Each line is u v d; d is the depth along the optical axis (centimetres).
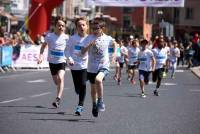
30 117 1251
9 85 2133
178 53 3069
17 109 1391
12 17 4656
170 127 1166
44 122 1182
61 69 1434
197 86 2427
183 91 2134
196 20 8981
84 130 1095
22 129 1086
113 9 9475
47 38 1438
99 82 1188
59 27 1430
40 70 3228
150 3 3812
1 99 1617
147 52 1842
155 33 7888
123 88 2191
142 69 1855
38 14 3681
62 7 6425
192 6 8962
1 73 2847
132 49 2442
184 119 1297
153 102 1670
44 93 1834
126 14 9281
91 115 1311
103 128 1127
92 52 1222
